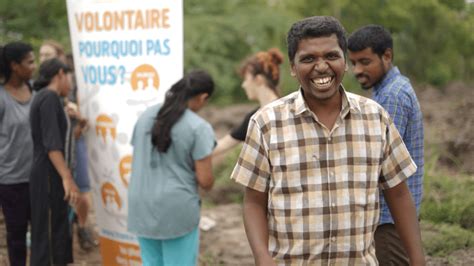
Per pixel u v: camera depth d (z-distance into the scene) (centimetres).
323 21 262
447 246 523
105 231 521
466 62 1484
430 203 582
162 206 430
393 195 281
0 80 520
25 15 1277
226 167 889
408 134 351
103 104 498
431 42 1466
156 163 434
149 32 470
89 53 502
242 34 1795
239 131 506
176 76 468
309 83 262
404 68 1477
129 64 479
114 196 505
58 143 484
